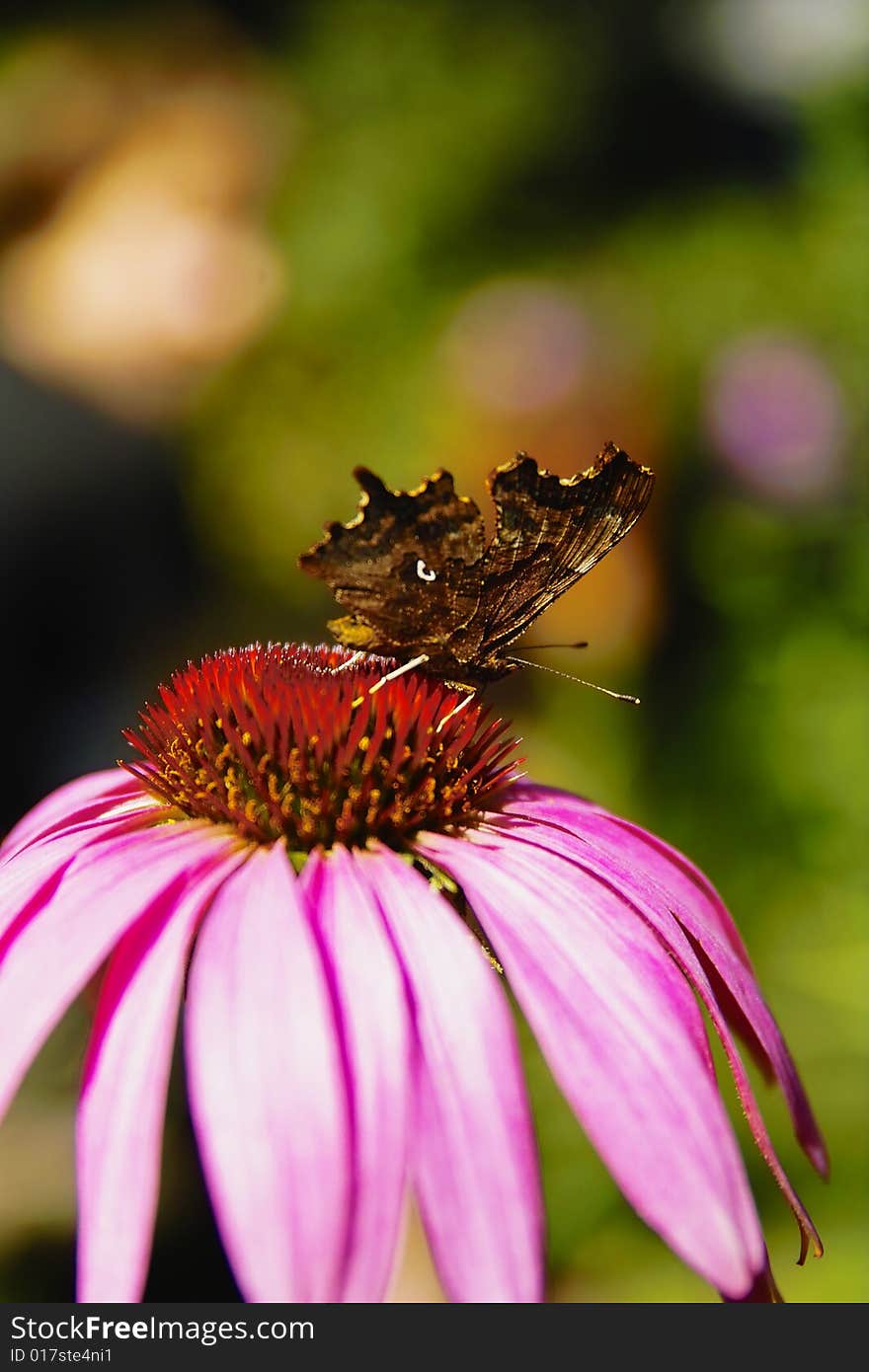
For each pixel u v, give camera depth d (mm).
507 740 321
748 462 600
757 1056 313
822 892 585
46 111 523
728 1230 280
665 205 1049
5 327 531
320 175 998
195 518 653
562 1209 523
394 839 309
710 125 1094
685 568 695
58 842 311
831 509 598
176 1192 504
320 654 323
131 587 555
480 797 316
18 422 512
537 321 658
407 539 308
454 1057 284
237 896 296
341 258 974
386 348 951
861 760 577
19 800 535
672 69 1137
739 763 673
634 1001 291
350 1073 281
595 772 675
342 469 899
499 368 651
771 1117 502
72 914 295
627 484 318
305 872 302
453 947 292
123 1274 277
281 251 879
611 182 1096
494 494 310
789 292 812
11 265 543
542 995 290
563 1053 286
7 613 515
